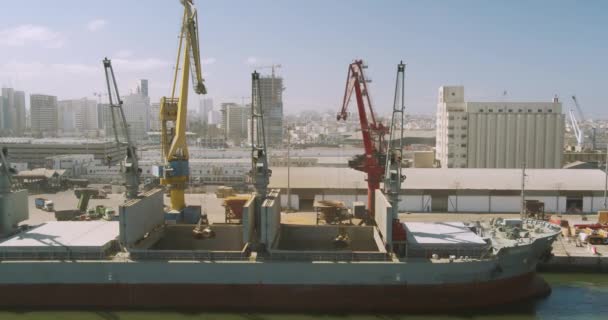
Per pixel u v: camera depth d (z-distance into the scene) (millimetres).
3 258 36031
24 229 42281
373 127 60250
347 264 35250
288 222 59125
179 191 55094
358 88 60031
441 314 35781
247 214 36719
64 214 61625
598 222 59094
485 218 62781
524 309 37500
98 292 35781
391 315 35500
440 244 36875
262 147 41156
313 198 69250
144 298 35781
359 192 68438
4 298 35812
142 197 41312
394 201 40094
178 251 36156
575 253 47312
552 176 71812
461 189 67188
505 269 37094
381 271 35312
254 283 35531
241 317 35219
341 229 44688
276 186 69000
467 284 35781
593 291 41312
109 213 62156
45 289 35719
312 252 35969
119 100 41906
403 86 41250
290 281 35469
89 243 36656
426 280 35406
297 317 35312
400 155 40812
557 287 42344
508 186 67875
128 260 35875
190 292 35688
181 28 55969
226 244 45469
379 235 41719
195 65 57750
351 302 35531
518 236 39531
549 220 59406
